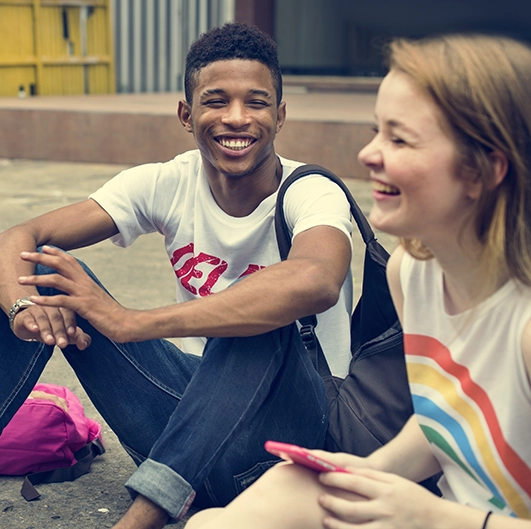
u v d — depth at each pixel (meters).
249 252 1.94
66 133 8.67
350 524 1.15
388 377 1.74
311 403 1.68
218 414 1.56
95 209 2.02
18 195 6.62
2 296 1.76
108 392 1.76
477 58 1.04
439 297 1.20
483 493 1.21
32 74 12.55
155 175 2.03
